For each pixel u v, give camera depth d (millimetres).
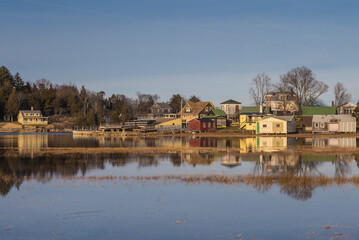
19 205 25922
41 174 37906
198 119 118750
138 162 46594
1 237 20016
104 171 39625
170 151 59438
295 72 121750
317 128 105188
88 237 20000
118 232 20656
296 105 123938
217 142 79188
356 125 111750
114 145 75125
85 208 25125
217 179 34031
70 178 35531
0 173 38625
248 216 23141
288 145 68562
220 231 20672
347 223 21750
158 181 33562
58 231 20859
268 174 36688
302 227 21172
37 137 113812
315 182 32062
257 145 69625
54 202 26641
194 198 27359
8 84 194125
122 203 26219
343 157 49469
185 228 21172
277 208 24734
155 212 24125
